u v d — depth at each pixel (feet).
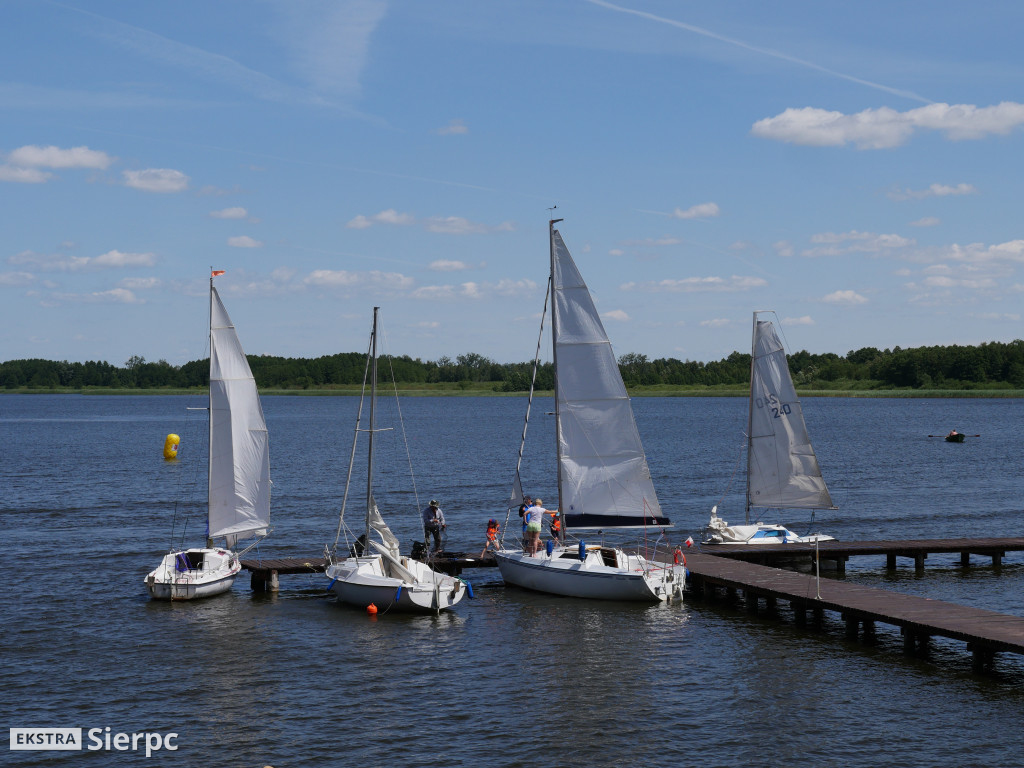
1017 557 161.38
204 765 74.74
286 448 384.27
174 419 654.94
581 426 131.03
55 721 83.25
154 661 99.40
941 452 361.71
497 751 77.05
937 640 106.93
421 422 616.39
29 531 178.29
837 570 148.87
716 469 300.40
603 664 98.43
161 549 160.76
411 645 105.40
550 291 131.54
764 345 158.61
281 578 142.41
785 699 87.76
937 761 74.54
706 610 121.29
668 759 75.41
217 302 133.90
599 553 129.18
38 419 654.53
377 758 75.82
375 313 131.23
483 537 177.58
